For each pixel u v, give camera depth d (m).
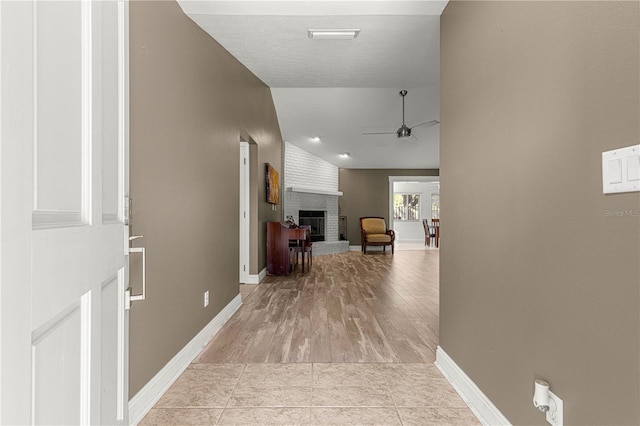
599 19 0.93
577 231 1.02
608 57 0.90
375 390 1.93
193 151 2.46
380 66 3.65
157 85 1.93
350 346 2.57
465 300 1.86
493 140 1.54
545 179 1.17
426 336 2.79
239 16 2.52
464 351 1.87
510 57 1.39
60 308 0.67
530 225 1.26
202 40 2.68
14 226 0.52
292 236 5.64
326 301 3.91
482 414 1.63
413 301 3.92
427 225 11.52
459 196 1.94
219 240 3.04
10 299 0.51
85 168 0.80
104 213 0.94
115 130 1.03
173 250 2.12
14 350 0.52
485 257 1.62
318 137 7.21
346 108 5.90
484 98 1.62
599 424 0.93
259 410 1.73
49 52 0.64
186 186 2.33
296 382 2.02
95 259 0.84
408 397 1.86
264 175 5.20
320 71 3.82
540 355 1.20
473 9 1.75
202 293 2.62
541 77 1.19
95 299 0.84
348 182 10.05
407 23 2.71
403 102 5.60
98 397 0.85
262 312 3.46
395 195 12.66
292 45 3.14
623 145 0.85
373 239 8.86
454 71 2.03
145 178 1.79
